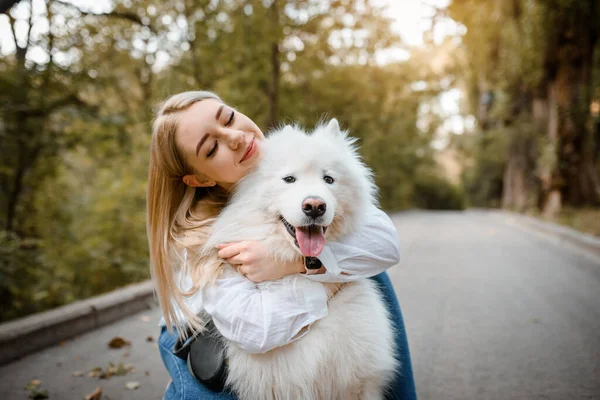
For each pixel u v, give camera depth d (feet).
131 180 26.76
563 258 29.48
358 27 40.75
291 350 6.00
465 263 28.17
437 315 17.03
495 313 17.08
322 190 5.94
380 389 6.63
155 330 15.76
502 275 24.14
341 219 6.55
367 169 7.49
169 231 6.97
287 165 6.23
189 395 6.55
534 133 62.49
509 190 81.10
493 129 77.36
